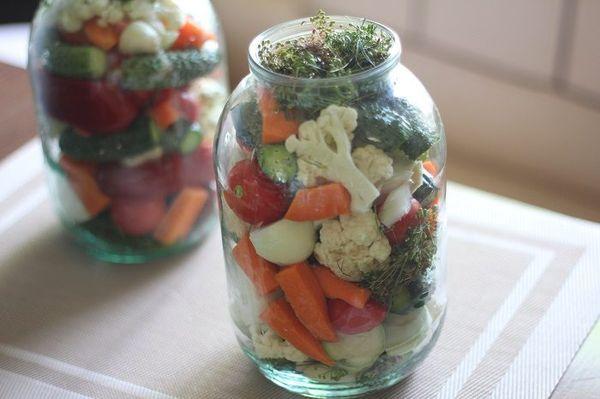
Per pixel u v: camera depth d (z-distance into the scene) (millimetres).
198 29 965
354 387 850
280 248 792
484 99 1506
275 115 787
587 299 923
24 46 1528
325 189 776
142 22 938
